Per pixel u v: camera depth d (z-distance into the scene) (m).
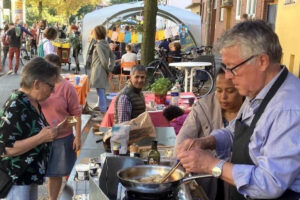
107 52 8.10
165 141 3.67
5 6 30.23
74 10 39.16
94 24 13.89
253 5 14.29
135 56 11.50
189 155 1.74
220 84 2.73
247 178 1.59
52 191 4.01
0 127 2.56
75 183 2.68
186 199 2.08
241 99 2.76
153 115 4.80
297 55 8.98
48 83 2.68
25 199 2.73
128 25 15.97
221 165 1.68
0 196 2.67
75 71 15.41
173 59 12.71
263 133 1.64
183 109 5.26
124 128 3.21
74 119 3.22
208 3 15.47
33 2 33.00
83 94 7.45
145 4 9.87
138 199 1.81
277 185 1.53
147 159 2.96
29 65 2.67
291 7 9.63
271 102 1.66
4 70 14.70
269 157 1.57
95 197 1.88
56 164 3.80
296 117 1.55
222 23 20.34
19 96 2.62
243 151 1.76
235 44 1.65
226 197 2.46
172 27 14.46
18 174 2.63
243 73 1.67
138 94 4.31
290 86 1.65
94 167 2.75
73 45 15.06
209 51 14.13
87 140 4.19
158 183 1.77
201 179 2.56
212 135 2.23
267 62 1.64
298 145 1.53
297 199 1.59
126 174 1.99
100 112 8.43
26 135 2.61
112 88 11.15
